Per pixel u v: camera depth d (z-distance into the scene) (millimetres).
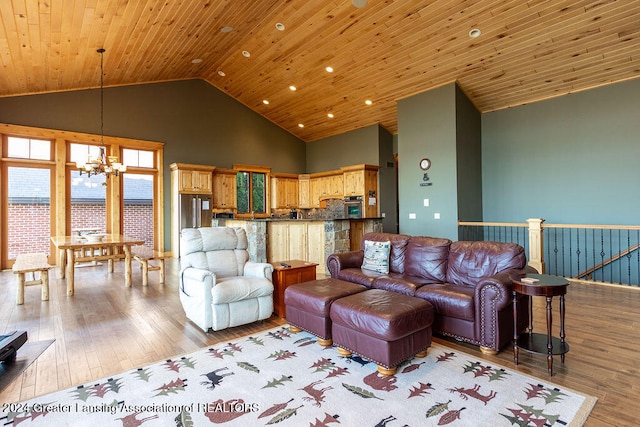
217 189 8273
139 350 2693
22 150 6316
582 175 5684
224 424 1765
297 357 2570
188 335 3018
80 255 6715
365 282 3518
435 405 1935
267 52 6301
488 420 1795
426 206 6184
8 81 5504
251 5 4797
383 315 2268
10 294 4395
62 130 6570
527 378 2246
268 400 1989
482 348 2652
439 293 2896
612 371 2326
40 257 4836
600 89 5477
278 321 3438
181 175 7461
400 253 3830
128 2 4031
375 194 8312
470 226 6250
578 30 4297
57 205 6574
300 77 6957
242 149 9062
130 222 7422
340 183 8852
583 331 3029
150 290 4637
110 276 5602
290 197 9695
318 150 10070
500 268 3074
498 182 6648
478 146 6730
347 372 2334
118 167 5676
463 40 4848
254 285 3264
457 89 5781
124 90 7277
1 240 6145
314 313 2814
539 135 6141
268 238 5605
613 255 5422
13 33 4078
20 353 2625
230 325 3107
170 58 6375
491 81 5688
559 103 5910
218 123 8641
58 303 4004
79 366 2416
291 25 5352
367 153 8570
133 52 5609
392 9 4621
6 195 6191
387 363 2238
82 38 4645
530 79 5484
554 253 6031
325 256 5609
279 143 9883
